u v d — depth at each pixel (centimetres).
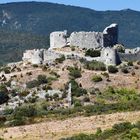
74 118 17012
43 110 19975
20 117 18650
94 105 19600
